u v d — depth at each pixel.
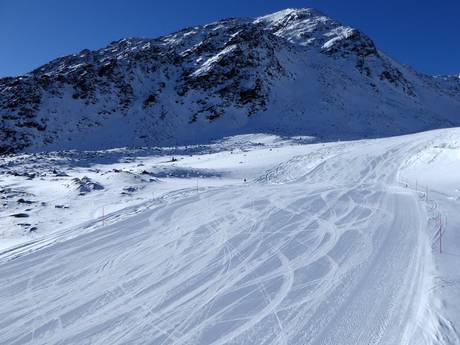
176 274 9.31
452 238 11.20
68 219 18.16
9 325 7.34
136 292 8.46
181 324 7.12
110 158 49.47
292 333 6.69
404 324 6.77
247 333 6.74
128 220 14.30
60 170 39.59
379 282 8.41
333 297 7.85
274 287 8.40
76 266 10.07
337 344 6.35
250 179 30.88
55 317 7.57
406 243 10.84
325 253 10.30
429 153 30.75
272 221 13.66
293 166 34.31
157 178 28.11
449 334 6.23
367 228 12.49
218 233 12.41
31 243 12.30
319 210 15.20
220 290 8.37
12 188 25.59
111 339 6.76
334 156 36.81
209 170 33.25
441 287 7.80
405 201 16.58
